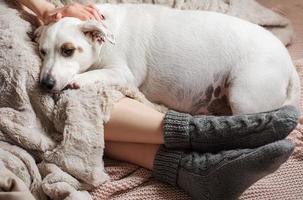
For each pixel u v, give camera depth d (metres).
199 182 1.44
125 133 1.50
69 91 1.53
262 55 1.61
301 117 1.72
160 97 1.72
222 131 1.42
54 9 1.74
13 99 1.52
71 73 1.55
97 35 1.59
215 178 1.41
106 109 1.50
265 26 2.16
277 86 1.61
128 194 1.50
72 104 1.50
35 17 1.76
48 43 1.54
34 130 1.51
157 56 1.65
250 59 1.61
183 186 1.50
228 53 1.62
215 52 1.63
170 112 1.49
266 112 1.43
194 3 2.12
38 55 1.59
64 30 1.55
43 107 1.52
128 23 1.68
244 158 1.35
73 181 1.46
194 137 1.45
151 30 1.67
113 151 1.58
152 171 1.54
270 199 1.53
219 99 1.69
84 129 1.48
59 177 1.44
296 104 1.68
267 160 1.32
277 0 2.41
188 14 1.70
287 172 1.60
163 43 1.65
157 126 1.48
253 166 1.34
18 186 1.33
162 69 1.66
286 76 1.63
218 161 1.39
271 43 1.64
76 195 1.38
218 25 1.65
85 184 1.48
